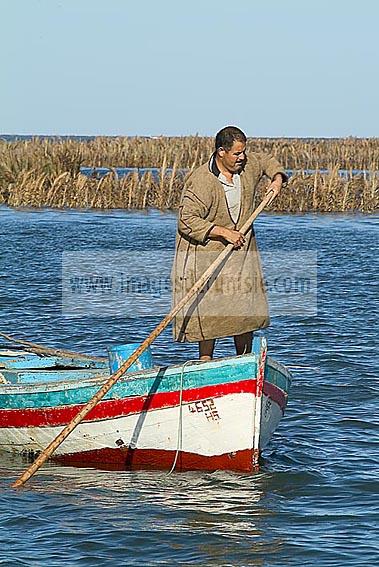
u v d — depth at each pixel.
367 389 30.89
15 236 75.00
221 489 21.98
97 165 122.06
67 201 97.50
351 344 38.22
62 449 24.48
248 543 19.06
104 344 38.97
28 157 103.88
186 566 18.06
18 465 24.31
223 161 21.98
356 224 86.69
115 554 18.58
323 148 129.50
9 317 44.69
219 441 22.72
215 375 22.44
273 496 21.58
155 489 22.06
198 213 21.95
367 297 50.31
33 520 20.20
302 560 18.30
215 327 22.56
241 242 21.62
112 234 76.50
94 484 22.48
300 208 95.19
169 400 22.98
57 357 29.33
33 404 24.62
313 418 27.73
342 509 20.88
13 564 18.06
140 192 97.06
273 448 25.00
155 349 37.50
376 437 26.06
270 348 37.47
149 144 124.12
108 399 23.59
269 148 128.62
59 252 66.50
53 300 49.09
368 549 18.75
